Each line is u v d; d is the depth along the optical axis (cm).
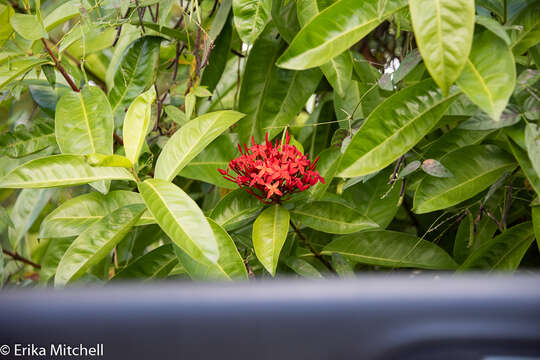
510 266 92
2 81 93
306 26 80
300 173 91
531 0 83
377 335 50
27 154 101
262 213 90
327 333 50
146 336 50
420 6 73
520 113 82
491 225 99
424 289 52
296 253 99
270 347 50
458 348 49
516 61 94
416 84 83
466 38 72
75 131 91
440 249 98
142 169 96
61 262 83
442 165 88
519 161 84
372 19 80
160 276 93
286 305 51
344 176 83
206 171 101
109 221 86
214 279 82
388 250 99
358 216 91
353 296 52
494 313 51
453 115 90
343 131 97
